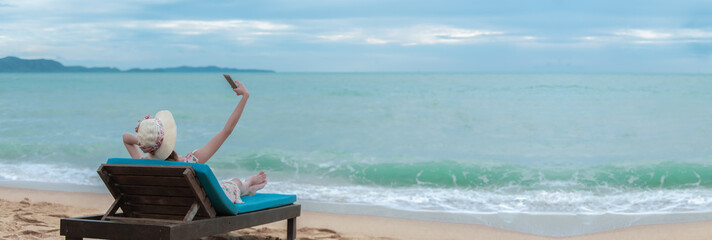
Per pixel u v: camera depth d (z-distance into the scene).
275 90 35.06
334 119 21.31
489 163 12.12
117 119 20.92
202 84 43.44
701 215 7.58
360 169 11.27
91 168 11.66
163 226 3.56
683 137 16.91
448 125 19.70
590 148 15.23
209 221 3.87
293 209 4.85
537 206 8.29
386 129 18.58
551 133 18.09
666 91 30.88
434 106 25.84
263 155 12.95
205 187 3.78
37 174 10.86
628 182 10.34
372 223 7.01
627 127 19.17
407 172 11.03
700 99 27.33
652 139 16.73
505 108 24.98
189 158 4.18
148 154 4.10
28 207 6.80
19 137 15.71
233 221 4.10
